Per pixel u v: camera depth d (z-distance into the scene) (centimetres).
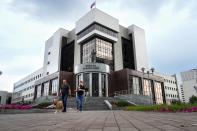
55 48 5862
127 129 320
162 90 5594
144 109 1341
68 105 2652
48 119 561
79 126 374
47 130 319
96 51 4738
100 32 4866
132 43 5709
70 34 5816
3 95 10681
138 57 5556
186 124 374
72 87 4656
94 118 598
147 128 327
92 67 4212
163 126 350
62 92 1103
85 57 5016
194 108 980
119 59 5225
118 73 4681
